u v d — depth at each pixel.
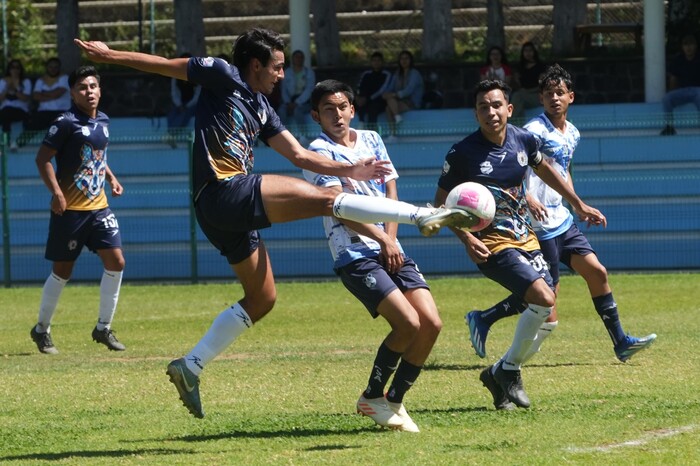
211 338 20.27
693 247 59.19
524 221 23.34
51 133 33.78
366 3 79.75
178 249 61.69
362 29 78.94
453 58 68.94
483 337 27.86
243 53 19.70
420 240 59.56
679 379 25.72
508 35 76.69
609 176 60.34
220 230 19.55
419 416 22.09
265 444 19.70
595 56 69.12
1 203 62.47
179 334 37.94
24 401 25.06
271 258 60.53
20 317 44.88
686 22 69.25
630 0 77.50
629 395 23.70
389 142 62.22
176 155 63.44
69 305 49.31
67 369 30.12
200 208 19.45
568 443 19.08
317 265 60.25
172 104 68.75
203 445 19.78
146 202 62.72
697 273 57.56
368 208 18.50
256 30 19.72
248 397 24.98
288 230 60.59
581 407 22.50
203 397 25.08
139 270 61.84
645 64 64.94
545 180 24.98
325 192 18.83
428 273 59.00
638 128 62.22
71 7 71.75
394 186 21.83
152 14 77.25
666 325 36.66
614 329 28.28
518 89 61.19
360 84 63.97
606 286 28.36
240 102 19.52
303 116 63.12
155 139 64.62
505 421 21.28
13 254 62.88
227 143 19.36
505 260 22.61
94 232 33.84
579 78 67.75
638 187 60.03
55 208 33.44
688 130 61.69
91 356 33.09
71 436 20.94
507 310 27.64
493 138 23.05
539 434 19.91
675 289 48.91
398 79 63.88
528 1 77.94
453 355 31.14
